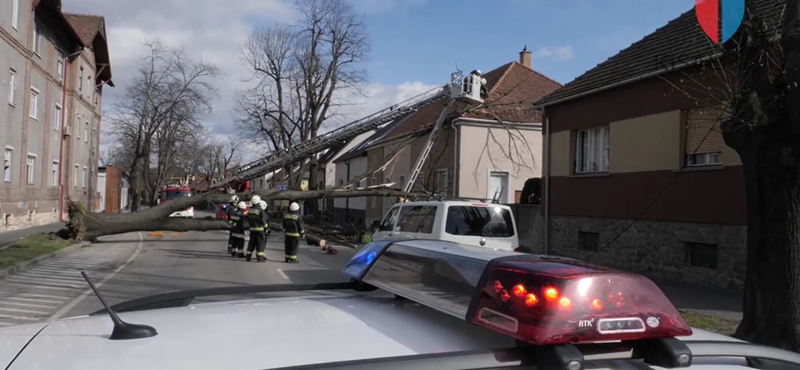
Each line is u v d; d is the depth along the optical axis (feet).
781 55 20.26
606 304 5.23
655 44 48.78
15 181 78.69
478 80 71.77
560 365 4.71
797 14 19.51
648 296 5.52
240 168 95.71
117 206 178.40
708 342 5.65
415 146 91.76
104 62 134.21
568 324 4.94
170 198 168.96
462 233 34.78
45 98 91.97
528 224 61.00
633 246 46.47
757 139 20.65
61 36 99.55
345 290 8.96
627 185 47.24
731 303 33.24
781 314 19.98
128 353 4.91
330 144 87.71
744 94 20.99
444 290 6.81
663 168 43.60
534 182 69.62
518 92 85.92
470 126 77.82
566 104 55.21
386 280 8.04
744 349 5.66
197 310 6.98
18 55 78.28
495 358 4.76
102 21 126.00
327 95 123.24
